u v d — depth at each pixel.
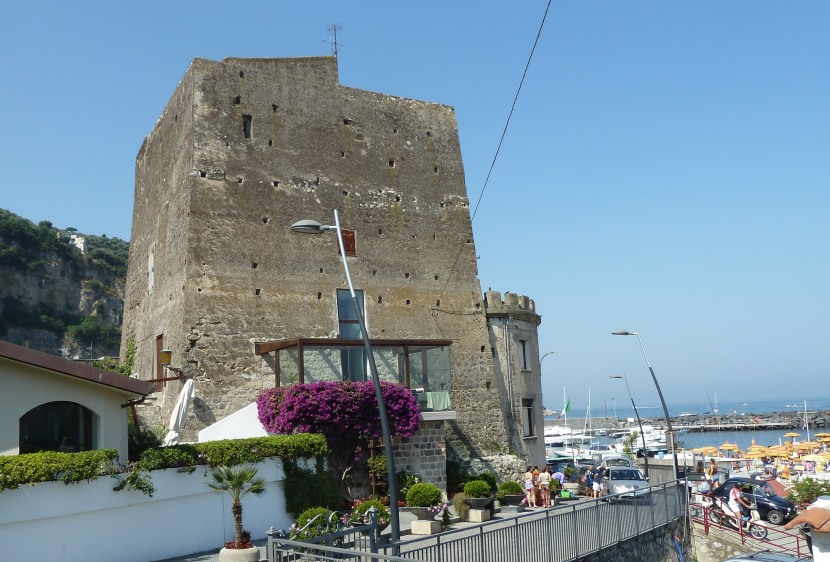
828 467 62.84
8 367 21.53
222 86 36.03
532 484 33.78
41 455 19.36
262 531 24.53
